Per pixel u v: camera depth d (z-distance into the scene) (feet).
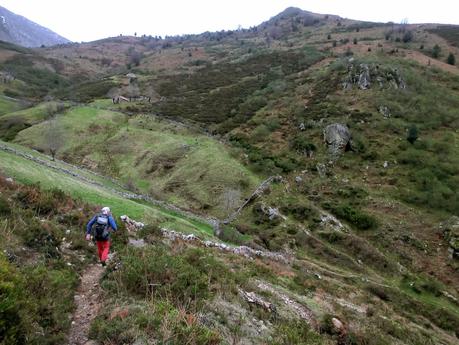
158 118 213.87
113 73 503.61
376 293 92.79
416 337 62.54
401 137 174.40
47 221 44.98
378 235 120.47
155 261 34.73
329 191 144.46
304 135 184.55
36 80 414.82
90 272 36.70
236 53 500.74
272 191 140.56
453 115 191.52
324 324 46.44
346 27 579.89
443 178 145.89
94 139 187.62
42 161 120.98
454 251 111.65
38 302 25.36
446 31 451.94
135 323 25.12
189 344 24.23
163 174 153.79
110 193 109.60
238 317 34.50
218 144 174.40
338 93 224.12
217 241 89.51
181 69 428.56
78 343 23.94
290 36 599.57
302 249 112.78
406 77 227.40
